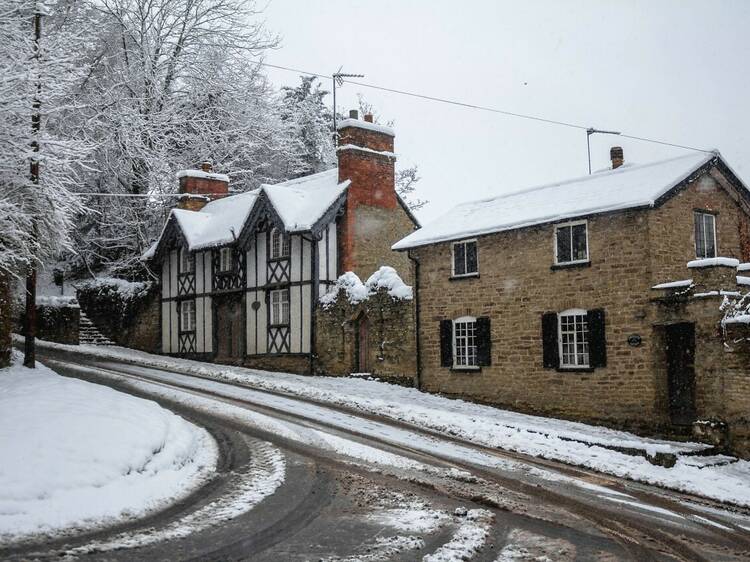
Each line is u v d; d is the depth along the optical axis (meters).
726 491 12.07
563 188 22.14
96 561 7.59
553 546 8.38
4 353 20.05
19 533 8.45
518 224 20.30
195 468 12.20
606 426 18.33
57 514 9.10
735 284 16.64
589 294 18.95
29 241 19.06
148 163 34.47
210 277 31.44
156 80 36.50
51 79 18.48
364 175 28.30
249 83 39.41
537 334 20.09
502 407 20.83
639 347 17.83
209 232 31.72
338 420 16.98
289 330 27.80
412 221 29.84
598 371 18.62
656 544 8.71
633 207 17.78
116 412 13.83
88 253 37.66
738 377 15.55
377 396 21.67
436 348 22.83
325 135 46.44
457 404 21.00
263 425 16.05
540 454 14.32
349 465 12.57
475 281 21.81
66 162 18.69
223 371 25.72
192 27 38.06
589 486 11.82
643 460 13.93
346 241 27.56
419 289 23.47
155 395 19.88
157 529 8.84
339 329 25.91
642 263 17.94
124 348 34.72
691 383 17.75
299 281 27.52
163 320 33.72
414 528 8.95
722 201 19.95
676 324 18.00
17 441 11.00
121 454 11.42
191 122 37.31
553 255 19.83
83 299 38.16
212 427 15.76
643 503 10.89
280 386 22.25
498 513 9.82
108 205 36.31
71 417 12.72
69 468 10.43
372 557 7.82
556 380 19.55
